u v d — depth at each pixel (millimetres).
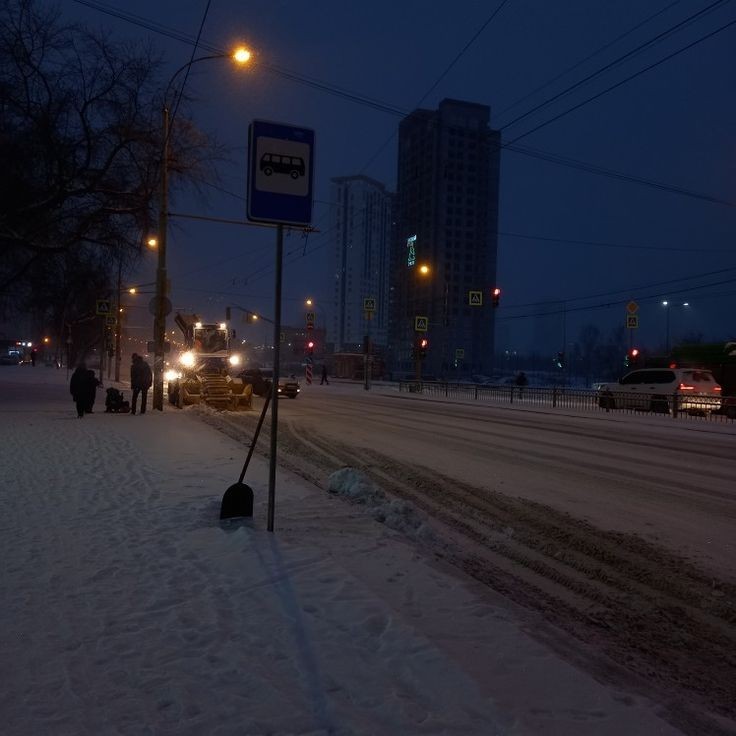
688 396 26125
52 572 5547
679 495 10430
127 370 87125
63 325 48062
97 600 4930
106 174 24453
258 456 12398
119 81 23562
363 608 4801
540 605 5551
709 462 14195
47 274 29281
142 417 19438
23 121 23031
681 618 5438
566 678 3893
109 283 35844
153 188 24625
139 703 3477
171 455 12031
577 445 16609
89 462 11086
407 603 5004
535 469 12633
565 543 7535
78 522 7168
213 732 3213
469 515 8781
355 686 3670
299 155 6590
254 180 6441
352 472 9664
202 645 4176
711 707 3920
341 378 77562
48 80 22922
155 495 8562
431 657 4023
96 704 3461
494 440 17234
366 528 7203
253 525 7141
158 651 4082
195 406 25016
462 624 4641
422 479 11273
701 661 4637
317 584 5293
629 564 6801
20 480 9477
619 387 30875
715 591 6082
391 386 56156
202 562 5844
